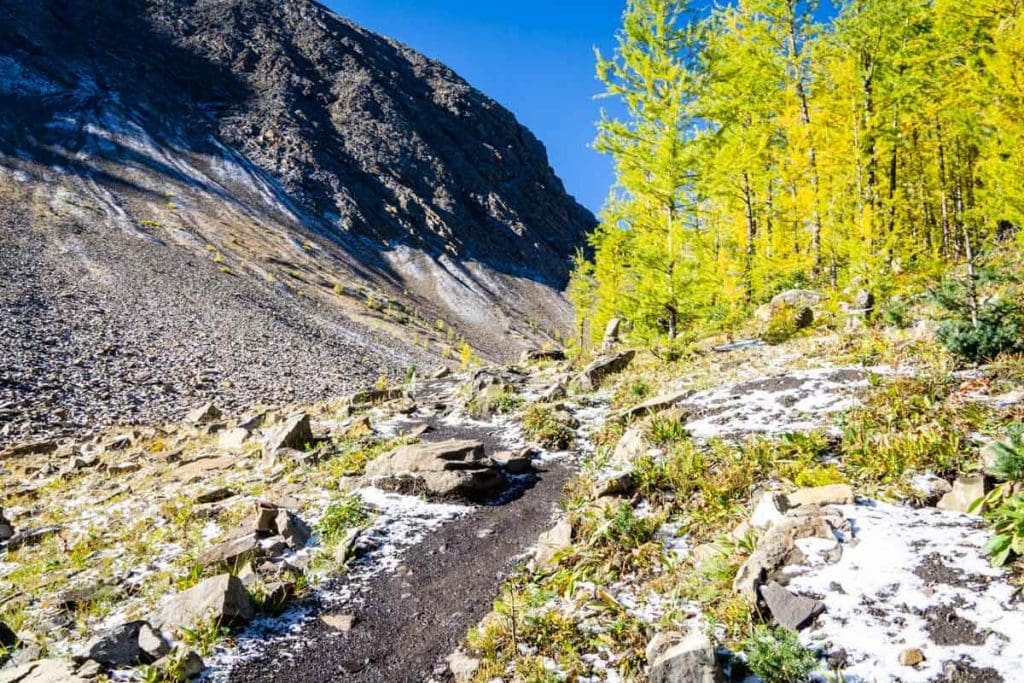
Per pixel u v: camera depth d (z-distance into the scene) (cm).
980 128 1855
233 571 872
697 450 1002
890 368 1109
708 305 2059
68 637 736
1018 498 579
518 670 592
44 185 10844
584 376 1875
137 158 14638
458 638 698
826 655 506
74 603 820
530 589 745
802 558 620
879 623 527
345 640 719
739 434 1034
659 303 1842
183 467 1559
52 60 17312
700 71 1803
